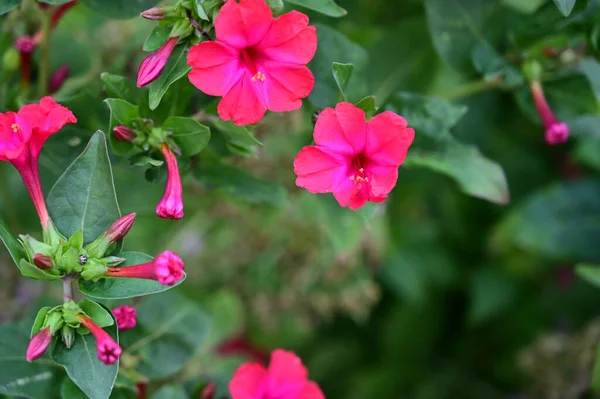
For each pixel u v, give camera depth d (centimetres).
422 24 50
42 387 42
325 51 43
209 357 52
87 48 48
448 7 46
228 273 56
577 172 57
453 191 57
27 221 50
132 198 47
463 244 59
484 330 60
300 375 43
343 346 60
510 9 46
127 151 41
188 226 55
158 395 43
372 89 51
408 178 52
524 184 57
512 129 56
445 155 44
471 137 54
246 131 41
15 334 42
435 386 60
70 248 39
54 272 39
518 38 45
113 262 40
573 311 57
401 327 60
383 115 40
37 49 46
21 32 46
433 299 60
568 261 56
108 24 49
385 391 59
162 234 55
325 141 40
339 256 50
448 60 46
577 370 54
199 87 39
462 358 61
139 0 44
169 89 42
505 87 47
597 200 53
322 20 46
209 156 43
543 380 55
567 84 45
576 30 45
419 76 51
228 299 56
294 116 47
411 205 58
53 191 40
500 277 57
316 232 54
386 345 60
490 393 59
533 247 53
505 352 59
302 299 55
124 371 43
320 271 55
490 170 44
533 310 58
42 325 39
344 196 41
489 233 57
